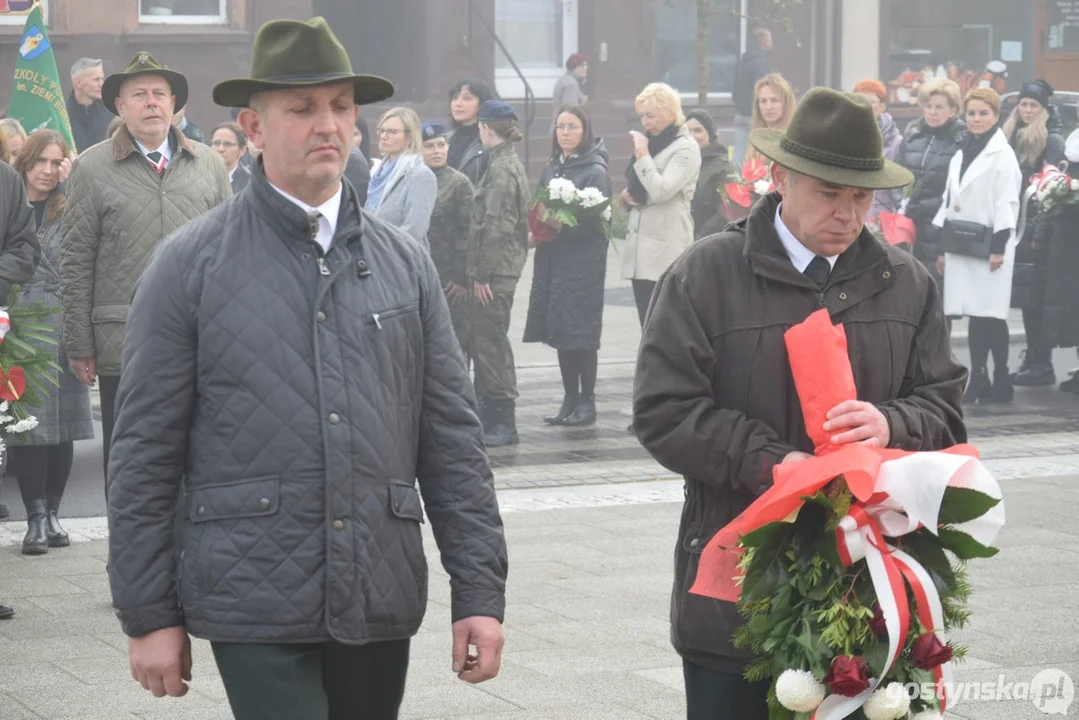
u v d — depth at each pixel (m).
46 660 7.43
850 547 4.25
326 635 4.22
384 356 4.38
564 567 9.14
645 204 13.69
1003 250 14.41
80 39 25.03
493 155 13.01
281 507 4.21
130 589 4.25
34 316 8.20
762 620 4.37
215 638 4.21
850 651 4.25
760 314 4.70
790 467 4.29
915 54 31.50
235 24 26.05
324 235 4.41
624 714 6.59
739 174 13.88
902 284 4.80
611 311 20.23
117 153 8.85
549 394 15.66
